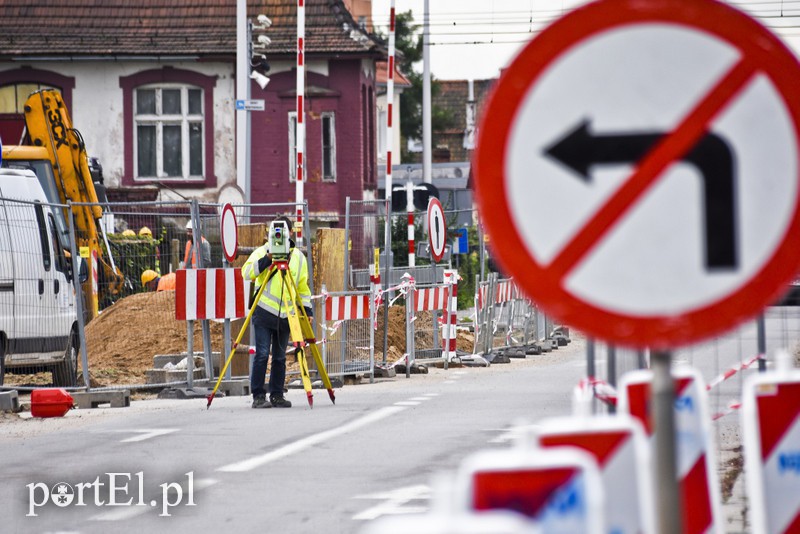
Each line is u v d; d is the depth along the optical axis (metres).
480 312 68.44
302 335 45.81
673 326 10.01
